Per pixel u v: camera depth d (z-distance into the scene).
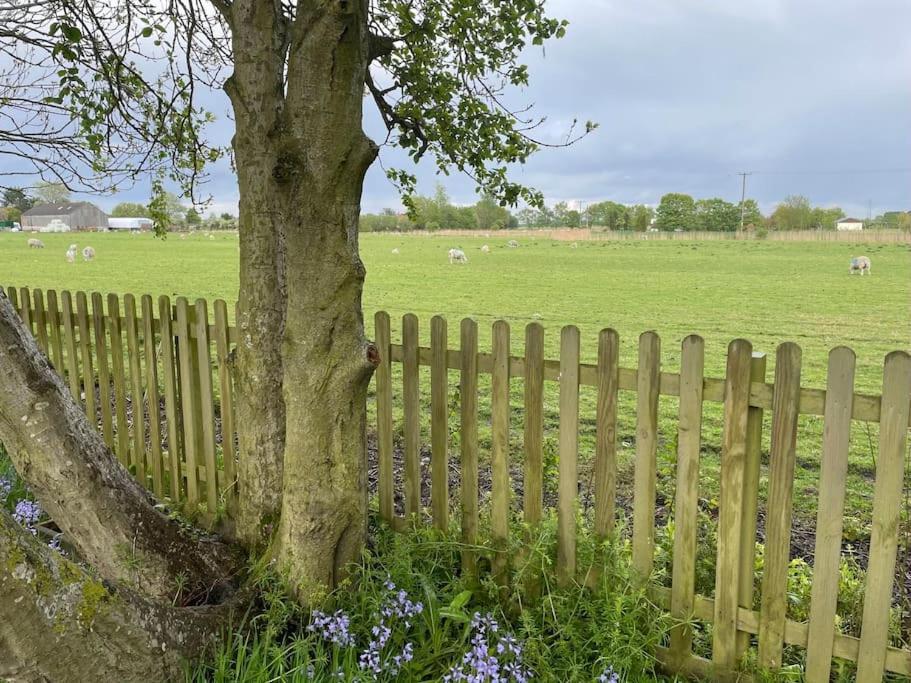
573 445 2.74
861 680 2.24
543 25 4.06
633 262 34.06
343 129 2.45
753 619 2.44
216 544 3.30
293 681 2.30
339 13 2.30
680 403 2.47
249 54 3.10
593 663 2.45
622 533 3.69
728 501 2.41
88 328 4.75
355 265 2.65
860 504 4.46
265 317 3.21
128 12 4.36
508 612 2.87
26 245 45.88
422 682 2.44
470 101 4.27
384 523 3.42
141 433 4.48
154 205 5.36
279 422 3.25
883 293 19.89
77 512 2.72
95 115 4.56
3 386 2.57
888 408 2.06
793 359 2.21
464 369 3.01
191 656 2.39
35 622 1.86
